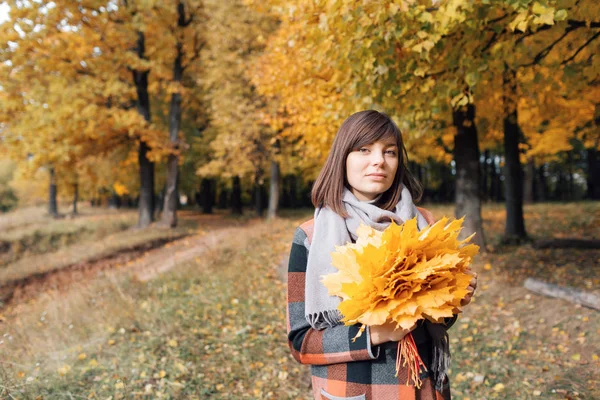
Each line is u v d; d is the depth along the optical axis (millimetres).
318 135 6074
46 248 14805
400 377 1208
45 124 13047
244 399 3299
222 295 6008
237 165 16297
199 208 33469
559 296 5199
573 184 34219
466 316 5270
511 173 9359
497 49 3730
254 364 3916
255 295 6090
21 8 12609
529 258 7359
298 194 35156
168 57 16125
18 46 12844
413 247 1073
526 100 6918
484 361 4051
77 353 3973
